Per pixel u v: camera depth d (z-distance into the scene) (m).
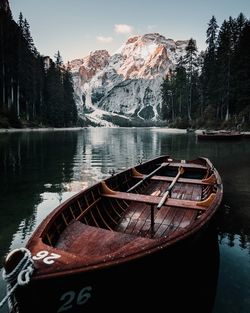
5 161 19.27
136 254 3.51
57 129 78.81
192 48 72.94
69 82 99.69
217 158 20.11
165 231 6.30
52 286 3.03
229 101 55.00
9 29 64.06
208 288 4.70
